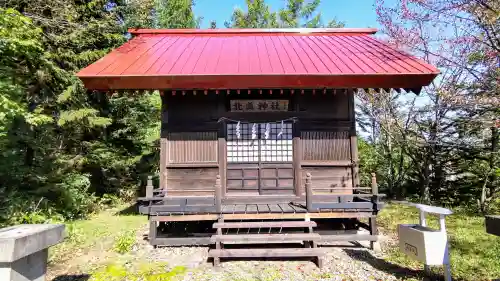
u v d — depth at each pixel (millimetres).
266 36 9758
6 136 7461
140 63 6668
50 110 10227
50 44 9914
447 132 11008
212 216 6039
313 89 6527
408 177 13188
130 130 12492
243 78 6078
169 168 7059
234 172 7102
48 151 9328
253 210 6109
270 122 7133
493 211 9281
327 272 5012
